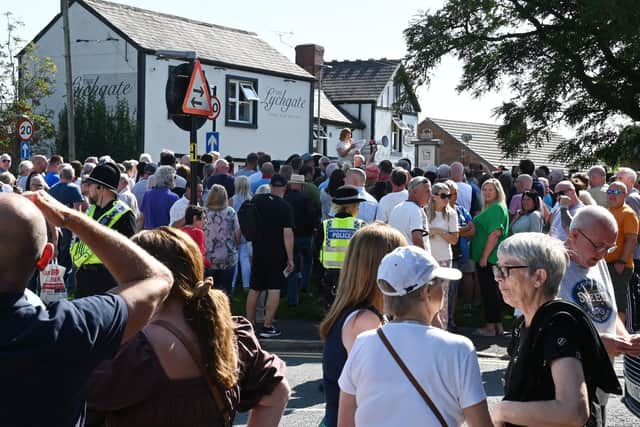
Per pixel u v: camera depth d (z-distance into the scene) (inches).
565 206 382.0
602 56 1110.4
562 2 1077.8
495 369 348.5
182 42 1346.0
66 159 1307.8
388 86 2106.3
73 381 90.0
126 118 1272.1
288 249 398.9
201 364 110.7
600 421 132.6
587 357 125.6
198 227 376.2
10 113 1215.6
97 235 96.5
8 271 88.7
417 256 129.8
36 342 87.3
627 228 374.6
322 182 535.5
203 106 411.8
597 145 1205.7
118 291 96.1
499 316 420.5
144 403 108.6
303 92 1534.2
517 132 1183.6
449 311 420.2
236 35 1483.8
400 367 122.9
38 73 1282.0
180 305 113.7
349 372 129.3
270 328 405.7
